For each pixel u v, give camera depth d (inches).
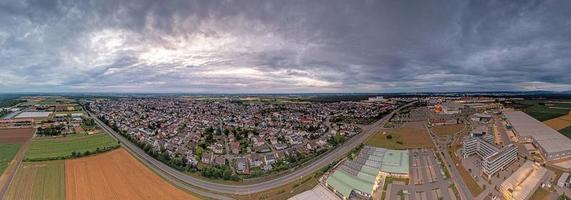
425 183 5561.0
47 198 5113.2
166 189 5526.6
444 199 4926.2
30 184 5762.8
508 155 6417.3
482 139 7475.4
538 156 7086.6
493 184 5457.7
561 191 5029.5
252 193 5315.0
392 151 7372.1
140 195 5251.0
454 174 5989.2
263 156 7869.1
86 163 7185.0
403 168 6053.2
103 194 5285.4
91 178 6112.2
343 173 5684.1
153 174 6378.0
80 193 5329.7
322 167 6683.1
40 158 7426.2
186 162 7160.4
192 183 5851.4
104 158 7662.4
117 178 6117.1
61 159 7455.7
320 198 4923.7
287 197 5103.3
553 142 7628.0
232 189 5526.6
